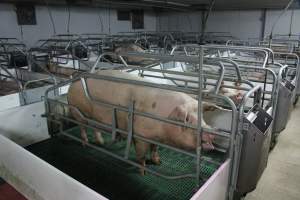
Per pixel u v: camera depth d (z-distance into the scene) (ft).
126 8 22.85
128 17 24.85
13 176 5.20
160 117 4.89
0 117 6.89
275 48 14.62
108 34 22.33
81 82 6.44
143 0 15.26
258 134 4.47
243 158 4.48
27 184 4.82
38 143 7.80
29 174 4.60
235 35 23.40
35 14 17.80
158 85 4.58
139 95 5.52
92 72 6.27
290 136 9.15
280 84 7.22
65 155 7.18
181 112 4.84
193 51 11.68
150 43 19.12
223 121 5.96
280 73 7.03
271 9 21.13
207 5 18.20
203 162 6.55
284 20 20.80
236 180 4.60
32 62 12.08
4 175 5.58
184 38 22.33
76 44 16.67
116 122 6.02
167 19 27.35
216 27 24.23
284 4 17.46
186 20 25.93
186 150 5.18
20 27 17.15
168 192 5.64
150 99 5.34
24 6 17.03
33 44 18.03
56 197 4.11
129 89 5.73
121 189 5.78
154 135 5.37
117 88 5.90
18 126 7.31
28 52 12.06
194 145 4.90
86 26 21.34
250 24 22.49
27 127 7.52
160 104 5.18
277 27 21.27
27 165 4.52
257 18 22.04
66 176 3.70
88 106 6.54
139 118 5.40
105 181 6.06
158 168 6.46
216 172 3.83
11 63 12.60
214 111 6.05
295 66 11.48
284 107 7.54
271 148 8.16
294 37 20.62
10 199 5.80
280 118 7.64
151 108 5.28
